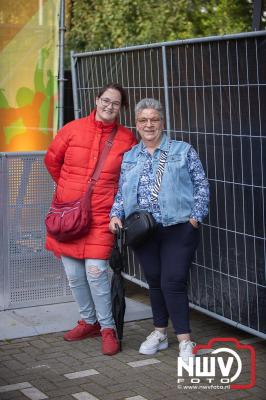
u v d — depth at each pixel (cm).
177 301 498
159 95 588
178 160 486
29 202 605
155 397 446
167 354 518
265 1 689
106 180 516
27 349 530
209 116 533
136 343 541
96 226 518
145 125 488
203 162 545
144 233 482
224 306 544
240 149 508
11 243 604
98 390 457
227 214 528
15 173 598
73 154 519
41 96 688
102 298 523
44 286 620
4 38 681
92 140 519
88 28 1197
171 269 493
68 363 503
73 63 704
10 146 689
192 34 1173
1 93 683
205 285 561
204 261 559
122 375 480
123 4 1168
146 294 662
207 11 1184
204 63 532
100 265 520
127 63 627
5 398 445
